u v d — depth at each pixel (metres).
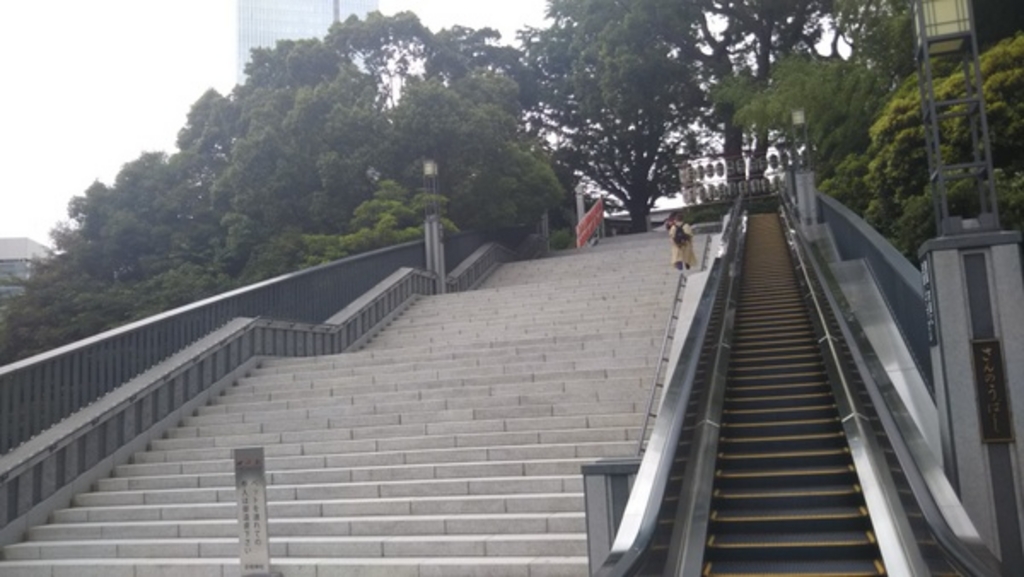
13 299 23.78
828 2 33.06
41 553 9.38
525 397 11.37
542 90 41.38
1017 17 15.12
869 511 6.24
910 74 17.97
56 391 10.98
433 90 27.16
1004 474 6.60
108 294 22.95
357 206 25.39
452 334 16.92
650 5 33.62
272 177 25.22
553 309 17.42
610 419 10.36
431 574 7.68
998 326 6.73
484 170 28.08
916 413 8.45
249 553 7.06
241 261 24.73
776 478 7.41
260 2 149.00
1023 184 12.50
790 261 17.53
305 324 15.87
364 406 12.02
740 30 35.38
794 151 25.92
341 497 9.66
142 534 9.57
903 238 14.41
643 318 15.45
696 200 34.84
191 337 13.51
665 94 35.84
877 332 10.73
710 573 6.08
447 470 9.73
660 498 5.49
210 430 12.09
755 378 9.91
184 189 27.08
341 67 27.81
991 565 4.74
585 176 44.06
